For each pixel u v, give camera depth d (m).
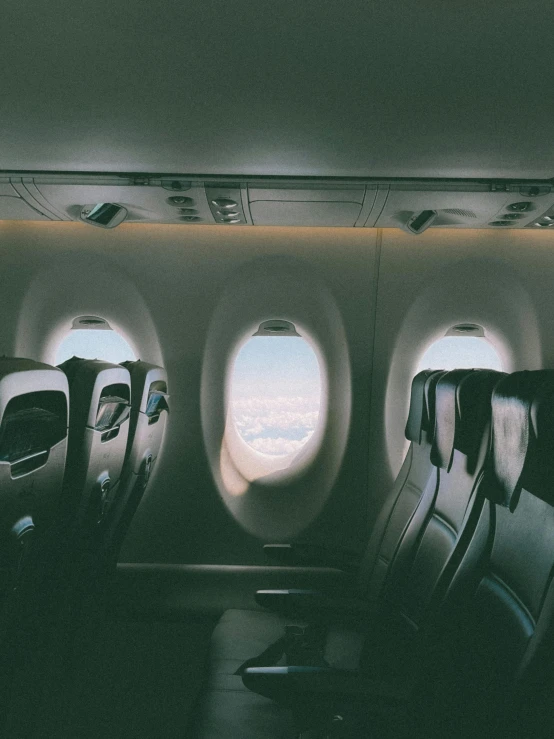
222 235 3.92
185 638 3.75
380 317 3.97
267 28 1.67
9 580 1.57
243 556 4.11
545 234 3.97
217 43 1.76
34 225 3.91
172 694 3.10
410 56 1.83
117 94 2.13
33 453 1.54
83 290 3.95
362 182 3.14
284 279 3.93
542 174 3.02
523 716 1.16
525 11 1.58
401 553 2.41
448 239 3.94
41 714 2.83
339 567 3.10
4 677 1.90
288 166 2.94
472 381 2.01
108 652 3.55
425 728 1.52
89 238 3.92
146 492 4.09
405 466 2.95
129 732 2.74
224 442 4.07
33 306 3.95
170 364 4.01
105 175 3.12
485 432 1.95
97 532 2.72
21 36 1.73
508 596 1.44
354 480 4.08
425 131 2.45
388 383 4.02
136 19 1.63
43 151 2.77
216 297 3.95
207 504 4.09
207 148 2.69
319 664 2.32
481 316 4.01
